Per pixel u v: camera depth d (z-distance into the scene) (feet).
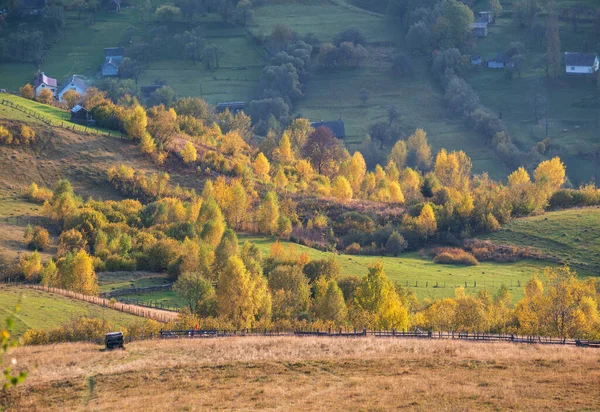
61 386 401.29
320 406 358.84
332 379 405.80
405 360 440.45
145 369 428.56
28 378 412.57
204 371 424.05
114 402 374.43
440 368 422.82
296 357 450.30
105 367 434.30
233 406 363.76
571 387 380.58
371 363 435.12
